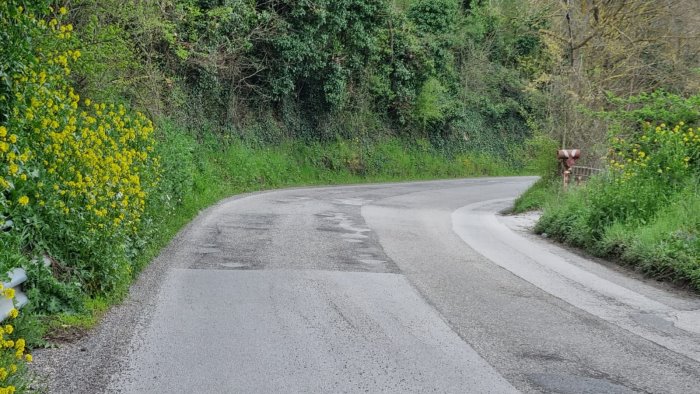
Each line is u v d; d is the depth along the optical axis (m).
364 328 6.21
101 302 6.41
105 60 12.57
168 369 4.90
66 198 6.71
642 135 14.22
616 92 21.69
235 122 26.91
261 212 15.27
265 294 7.33
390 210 17.34
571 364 5.43
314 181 29.86
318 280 8.17
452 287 8.16
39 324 5.39
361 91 34.69
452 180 36.56
